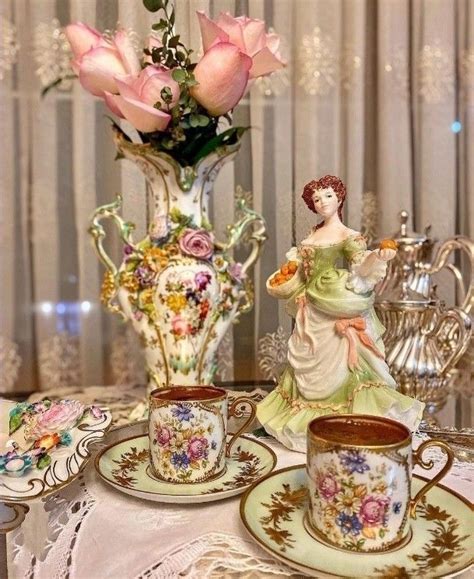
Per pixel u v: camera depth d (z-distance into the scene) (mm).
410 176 1111
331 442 473
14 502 531
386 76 1085
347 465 467
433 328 833
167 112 747
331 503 476
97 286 1141
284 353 966
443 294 1077
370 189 1137
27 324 1158
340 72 1104
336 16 1089
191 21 986
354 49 1082
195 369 804
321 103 1096
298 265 686
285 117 1104
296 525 508
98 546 508
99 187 1125
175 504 565
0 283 1105
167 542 503
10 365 1121
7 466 563
